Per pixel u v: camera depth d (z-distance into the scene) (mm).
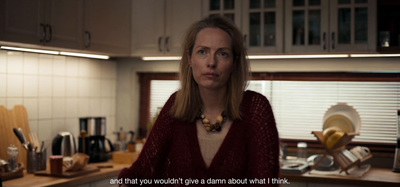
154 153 1370
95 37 3281
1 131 2982
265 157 1215
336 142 2932
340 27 3162
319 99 3602
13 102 3080
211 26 1279
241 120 1276
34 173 2988
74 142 3375
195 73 1274
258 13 3318
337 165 3174
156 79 4070
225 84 1309
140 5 3617
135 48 3627
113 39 3467
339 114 3186
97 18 3301
